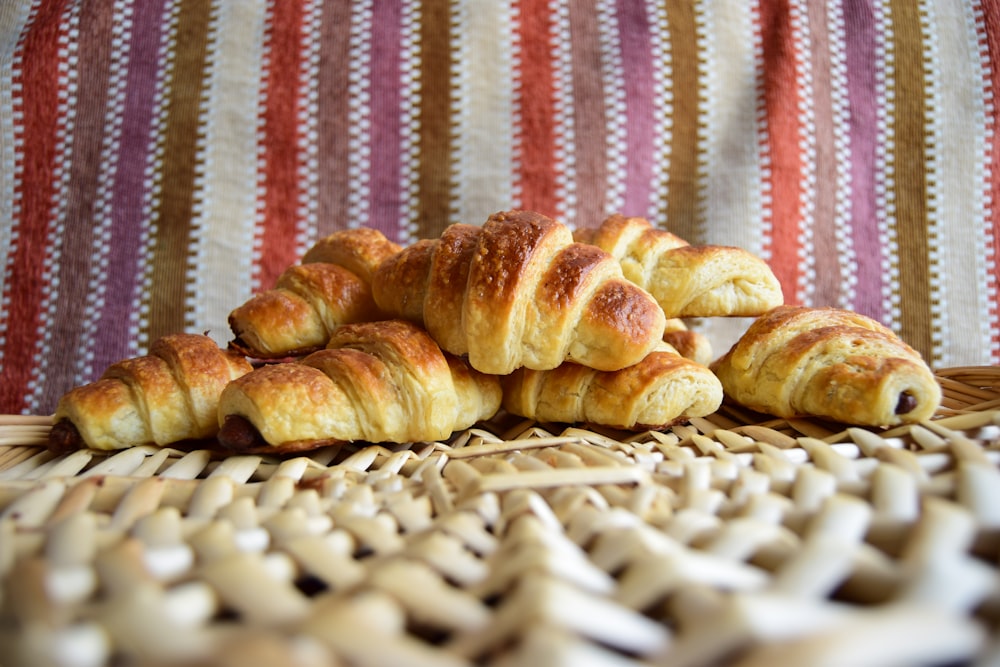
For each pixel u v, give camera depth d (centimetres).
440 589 17
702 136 50
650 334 30
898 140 50
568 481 23
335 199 50
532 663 14
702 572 17
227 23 49
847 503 20
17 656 14
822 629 14
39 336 48
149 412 30
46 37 48
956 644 14
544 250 30
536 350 29
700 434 31
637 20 50
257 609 16
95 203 48
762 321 33
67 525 19
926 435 26
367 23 49
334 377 30
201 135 49
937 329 50
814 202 50
